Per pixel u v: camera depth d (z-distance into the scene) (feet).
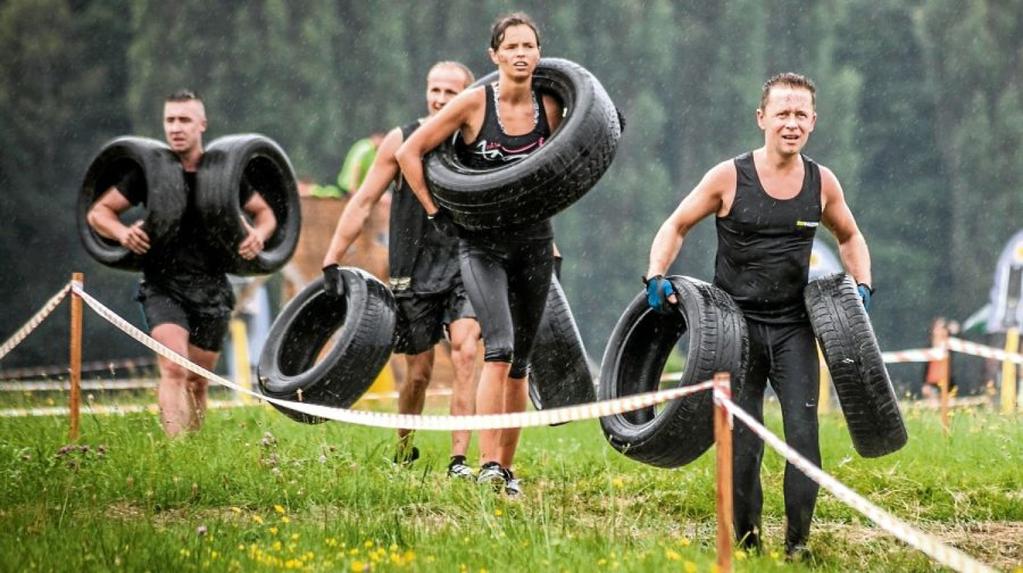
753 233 64.64
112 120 437.99
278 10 447.01
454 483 69.15
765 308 65.00
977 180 490.90
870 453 65.00
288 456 75.41
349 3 465.88
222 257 93.40
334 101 449.89
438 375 168.86
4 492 67.62
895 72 532.32
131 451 76.69
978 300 483.51
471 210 70.74
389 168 81.82
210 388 199.62
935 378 174.60
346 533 60.49
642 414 71.36
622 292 463.01
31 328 88.12
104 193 96.48
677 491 74.13
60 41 433.48
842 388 63.10
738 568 55.31
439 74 81.82
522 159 70.54
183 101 92.48
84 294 85.81
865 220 515.09
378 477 71.00
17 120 410.52
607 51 497.05
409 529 60.75
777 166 64.85
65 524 61.46
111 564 54.39
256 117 440.86
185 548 56.24
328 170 446.60
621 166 475.31
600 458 83.87
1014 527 72.23
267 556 56.18
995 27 503.20
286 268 167.63
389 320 80.33
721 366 62.59
